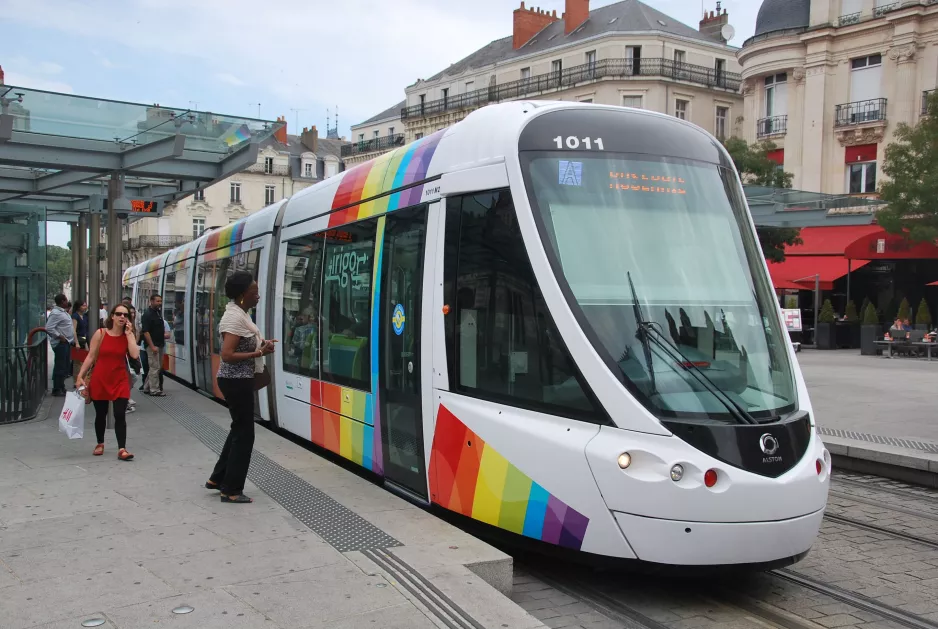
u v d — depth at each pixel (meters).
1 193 15.37
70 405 8.12
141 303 23.53
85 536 5.46
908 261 30.17
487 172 5.99
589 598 5.30
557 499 5.22
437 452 6.27
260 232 11.28
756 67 36.59
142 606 4.21
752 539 4.91
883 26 32.44
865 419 11.57
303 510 6.10
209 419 10.88
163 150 11.61
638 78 47.25
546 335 5.39
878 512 7.71
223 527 5.67
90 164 11.88
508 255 5.72
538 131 5.86
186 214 69.94
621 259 5.54
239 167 12.63
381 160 7.91
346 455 7.95
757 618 5.02
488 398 5.80
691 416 5.01
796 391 5.61
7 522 5.82
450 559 4.93
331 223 8.71
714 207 6.05
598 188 5.75
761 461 5.00
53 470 7.62
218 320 13.52
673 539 4.83
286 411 9.75
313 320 9.00
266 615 4.11
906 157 24.05
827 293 32.34
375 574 4.70
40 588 4.47
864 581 5.78
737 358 5.46
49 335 14.33
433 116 60.00
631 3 50.34
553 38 53.09
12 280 13.42
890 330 23.73
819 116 34.53
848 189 34.03
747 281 5.88
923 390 14.87
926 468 8.76
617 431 5.02
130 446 8.92
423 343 6.50
